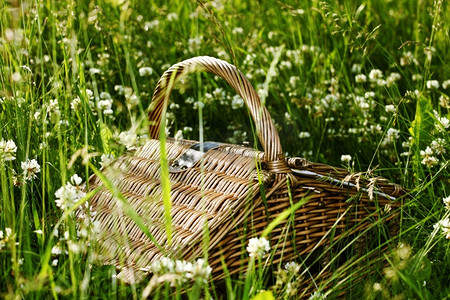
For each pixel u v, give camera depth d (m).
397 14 4.17
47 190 1.94
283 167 1.79
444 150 2.39
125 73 3.61
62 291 1.49
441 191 2.41
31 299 1.52
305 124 3.32
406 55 3.26
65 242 1.73
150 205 1.92
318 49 3.68
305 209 1.85
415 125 2.53
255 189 1.75
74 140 2.36
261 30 3.89
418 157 2.48
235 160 1.91
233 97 3.43
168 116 3.18
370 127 3.16
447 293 1.71
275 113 3.46
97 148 2.33
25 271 1.62
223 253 1.74
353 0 4.05
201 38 3.75
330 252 1.91
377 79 3.09
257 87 3.56
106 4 3.70
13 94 2.14
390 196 2.01
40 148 2.20
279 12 4.21
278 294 1.73
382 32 4.07
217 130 3.37
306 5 3.81
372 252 1.87
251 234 1.77
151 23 3.90
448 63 3.55
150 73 3.40
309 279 1.82
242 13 4.29
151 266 1.60
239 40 4.02
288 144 3.23
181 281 1.55
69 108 2.48
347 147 3.10
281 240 1.83
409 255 1.86
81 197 1.70
